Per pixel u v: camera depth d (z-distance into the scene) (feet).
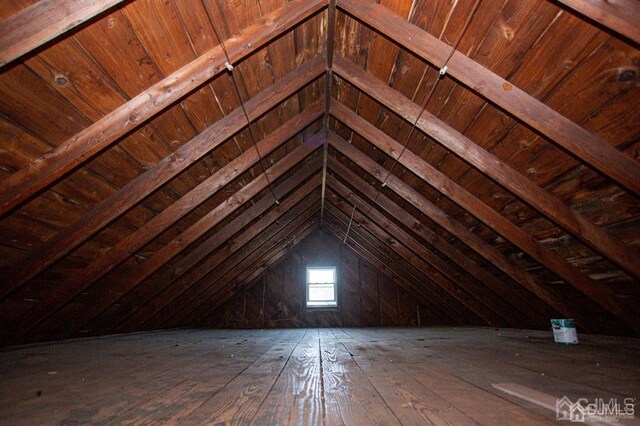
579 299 10.62
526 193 7.60
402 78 7.80
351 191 16.02
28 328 8.76
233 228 13.26
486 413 3.33
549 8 4.82
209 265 14.66
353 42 7.77
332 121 11.71
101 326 12.51
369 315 23.17
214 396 4.04
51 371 5.80
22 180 5.46
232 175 9.77
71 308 10.28
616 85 5.12
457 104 7.41
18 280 7.01
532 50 5.44
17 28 4.01
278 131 10.12
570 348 8.45
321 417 3.23
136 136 6.92
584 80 5.35
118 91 5.78
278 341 11.45
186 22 5.59
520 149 7.27
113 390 4.38
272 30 6.39
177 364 6.48
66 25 4.17
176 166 7.84
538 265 10.75
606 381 4.70
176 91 6.07
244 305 23.17
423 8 5.99
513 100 5.94
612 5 4.23
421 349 8.70
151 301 14.28
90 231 7.43
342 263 24.21
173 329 18.98
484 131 7.52
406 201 12.89
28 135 5.42
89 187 7.11
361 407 3.54
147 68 5.78
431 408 3.50
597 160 5.64
